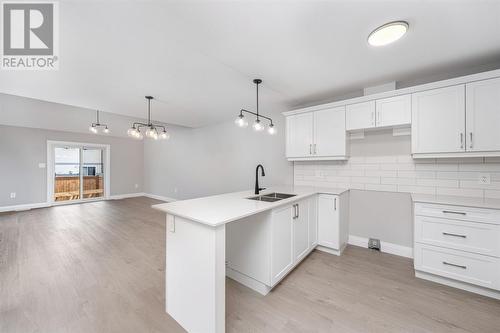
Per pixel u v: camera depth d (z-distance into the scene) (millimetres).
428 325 1616
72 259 2703
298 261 2449
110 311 1774
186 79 2625
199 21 1559
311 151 3207
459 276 2035
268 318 1692
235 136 4895
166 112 4281
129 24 1594
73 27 1629
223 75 2510
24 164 5570
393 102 2537
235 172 4910
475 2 1373
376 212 3002
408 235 2768
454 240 2053
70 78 2559
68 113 4867
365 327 1601
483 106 2043
